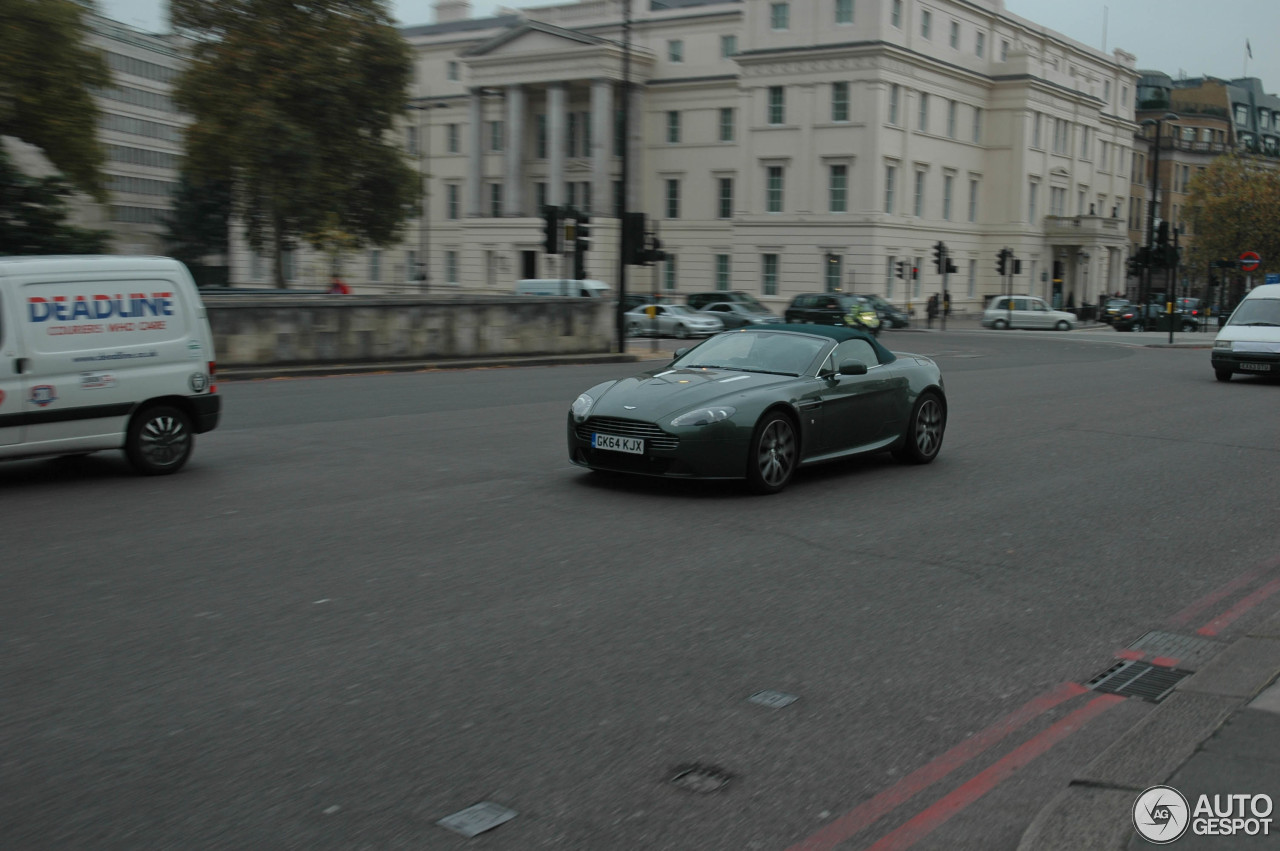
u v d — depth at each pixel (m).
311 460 10.99
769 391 9.52
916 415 11.16
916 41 59.62
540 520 8.33
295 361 21.77
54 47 26.39
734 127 64.06
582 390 18.66
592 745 4.35
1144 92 104.25
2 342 9.11
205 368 10.36
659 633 5.73
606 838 3.63
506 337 25.98
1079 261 73.56
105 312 9.71
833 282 59.09
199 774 4.03
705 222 65.44
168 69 72.38
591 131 68.50
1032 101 66.19
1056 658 5.52
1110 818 3.61
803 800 3.93
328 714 4.59
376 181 43.06
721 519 8.50
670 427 9.05
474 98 70.75
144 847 3.52
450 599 6.24
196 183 42.81
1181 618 6.24
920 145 60.81
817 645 5.61
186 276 10.36
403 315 23.70
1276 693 4.73
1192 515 9.05
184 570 6.76
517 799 3.89
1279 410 17.20
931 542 7.92
